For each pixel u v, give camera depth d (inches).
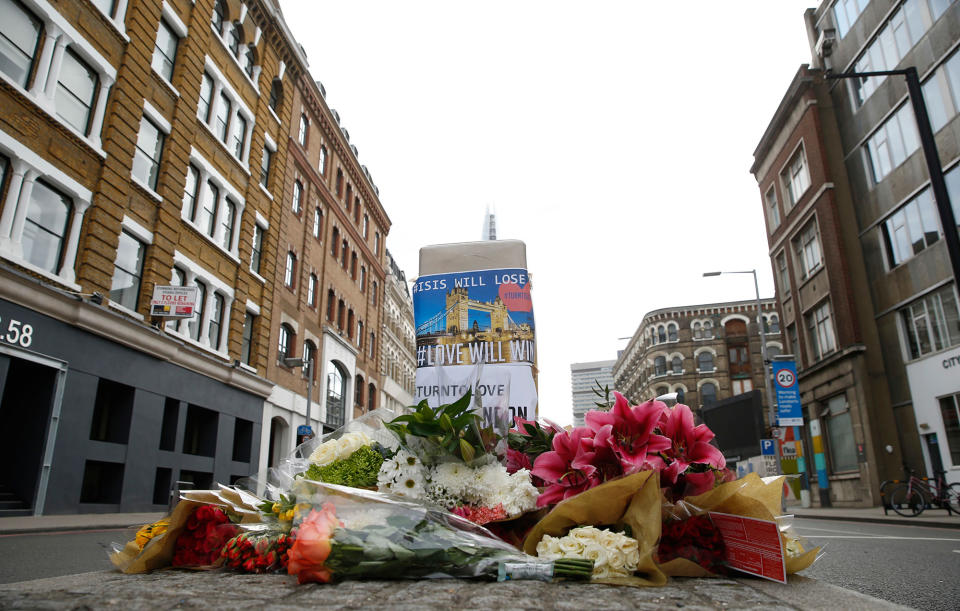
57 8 531.2
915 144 730.8
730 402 1118.4
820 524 510.6
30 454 495.5
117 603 64.6
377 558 81.5
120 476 586.9
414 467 103.5
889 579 186.1
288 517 100.0
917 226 737.6
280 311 965.2
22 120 493.7
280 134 990.4
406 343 1996.8
